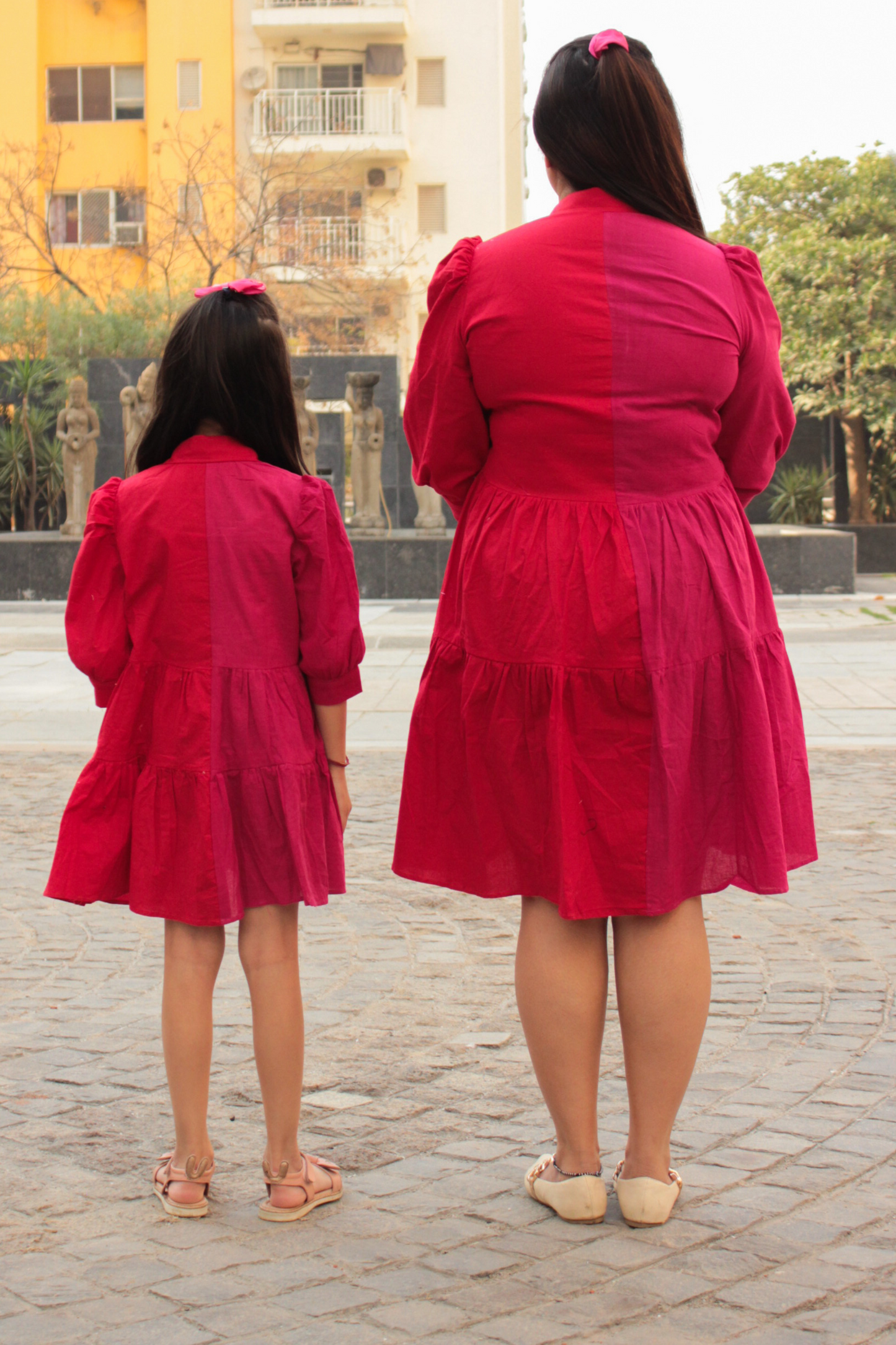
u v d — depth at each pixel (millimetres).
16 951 4371
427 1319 2104
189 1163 2523
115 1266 2307
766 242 25719
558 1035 2434
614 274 2328
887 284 23594
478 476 2529
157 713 2508
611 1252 2326
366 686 11000
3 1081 3213
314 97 34469
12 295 28484
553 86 2418
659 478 2363
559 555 2342
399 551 18688
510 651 2371
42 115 34844
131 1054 3398
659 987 2408
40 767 7965
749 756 2387
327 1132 2891
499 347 2371
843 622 15344
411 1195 2582
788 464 25875
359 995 3852
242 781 2490
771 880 2365
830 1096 3025
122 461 24016
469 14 35000
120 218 34906
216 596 2490
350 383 19453
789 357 23938
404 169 35375
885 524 24297
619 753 2332
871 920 4598
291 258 31641
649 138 2375
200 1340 2051
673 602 2328
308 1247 2369
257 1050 2512
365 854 5707
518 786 2387
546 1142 2828
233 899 2457
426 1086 3152
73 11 34594
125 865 2555
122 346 27266
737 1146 2760
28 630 15234
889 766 7758
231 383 2541
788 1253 2312
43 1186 2645
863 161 24859
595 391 2328
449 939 4461
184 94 34562
